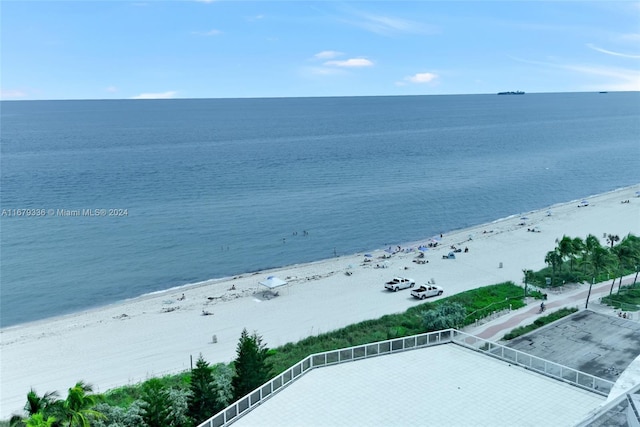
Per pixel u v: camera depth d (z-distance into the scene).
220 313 70.56
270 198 145.50
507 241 102.94
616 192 153.50
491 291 73.12
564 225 114.69
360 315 67.88
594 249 66.12
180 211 131.25
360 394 28.14
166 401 33.47
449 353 33.09
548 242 101.19
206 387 34.75
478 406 26.75
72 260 96.44
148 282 86.44
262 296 76.69
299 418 25.91
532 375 29.97
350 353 32.12
